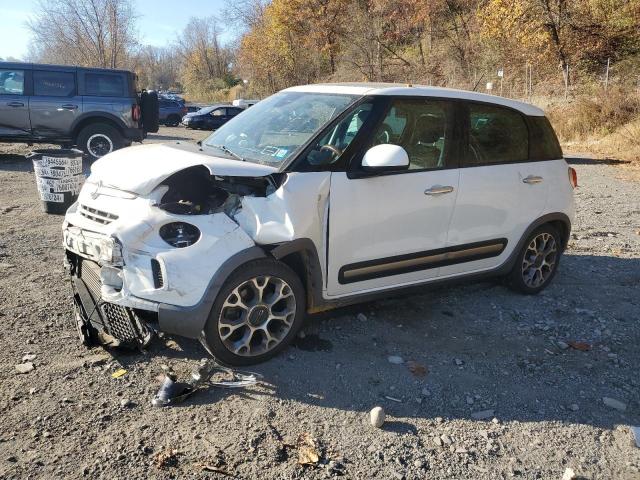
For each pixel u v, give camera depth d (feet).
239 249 11.54
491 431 10.51
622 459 9.91
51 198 25.12
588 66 90.74
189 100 215.31
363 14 130.21
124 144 42.60
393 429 10.39
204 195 12.94
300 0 146.51
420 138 14.11
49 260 18.65
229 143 14.34
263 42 156.25
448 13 120.67
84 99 40.93
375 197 13.06
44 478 8.64
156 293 11.03
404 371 12.44
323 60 151.74
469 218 14.88
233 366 12.02
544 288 17.78
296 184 12.01
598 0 88.58
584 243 23.84
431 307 16.02
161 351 12.58
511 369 12.84
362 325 14.56
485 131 15.39
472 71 109.19
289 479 8.93
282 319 12.35
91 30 119.34
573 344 14.07
